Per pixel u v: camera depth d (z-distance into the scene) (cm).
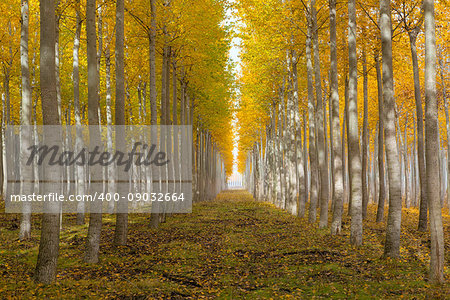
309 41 1652
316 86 1550
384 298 643
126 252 1055
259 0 1639
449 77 2061
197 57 1830
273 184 3331
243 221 1883
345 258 952
